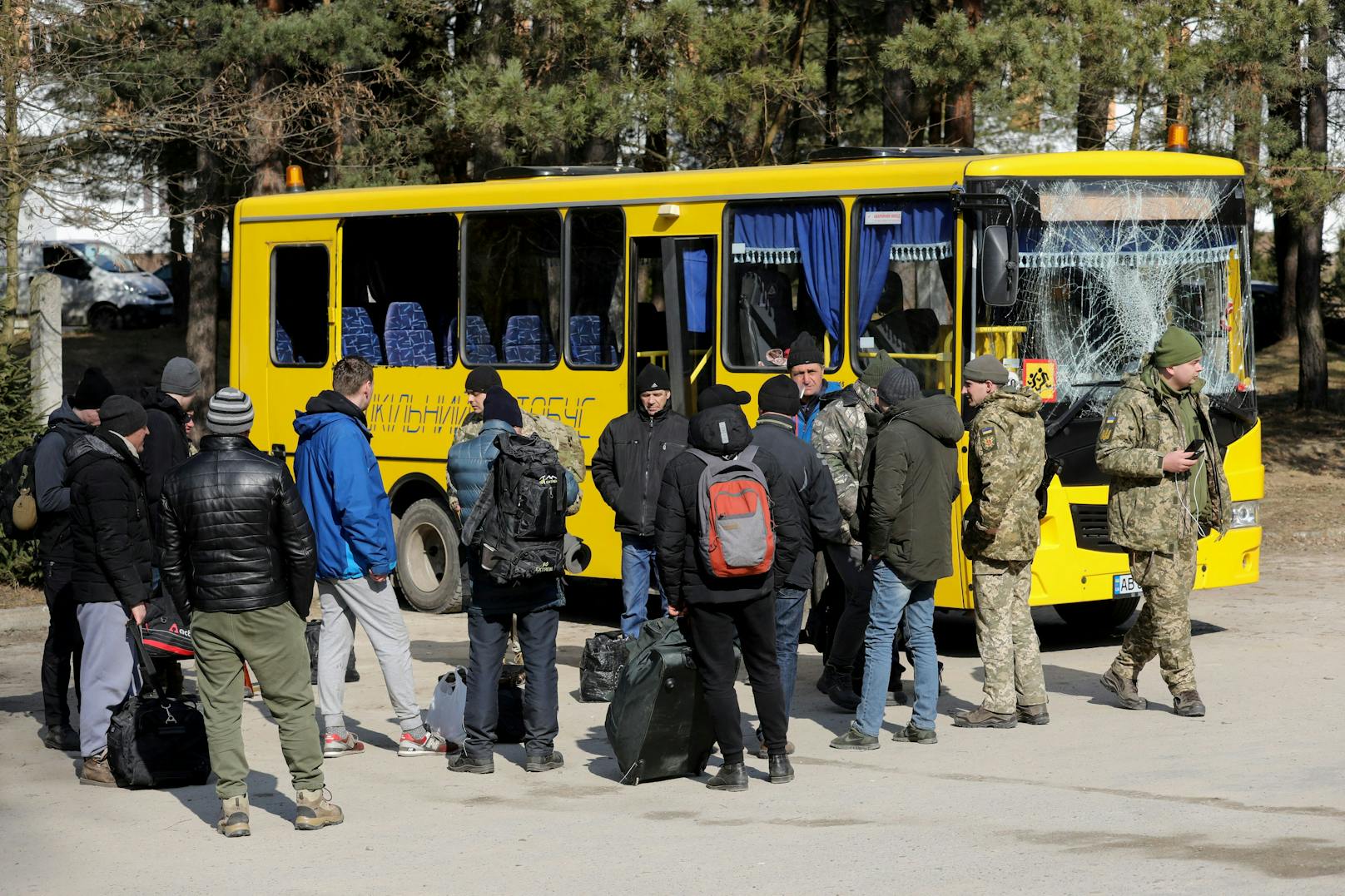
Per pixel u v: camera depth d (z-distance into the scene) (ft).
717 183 39.60
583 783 26.21
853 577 29.96
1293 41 61.82
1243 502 38.52
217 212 83.87
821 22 87.92
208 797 25.75
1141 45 57.98
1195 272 37.60
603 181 41.63
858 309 37.17
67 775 27.37
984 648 29.50
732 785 25.36
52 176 60.34
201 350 89.35
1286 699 31.19
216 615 22.99
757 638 25.40
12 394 46.24
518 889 20.43
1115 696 31.99
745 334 39.17
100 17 59.88
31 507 28.48
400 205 45.75
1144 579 29.81
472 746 26.91
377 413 46.26
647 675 25.90
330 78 68.39
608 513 41.52
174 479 23.07
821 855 21.57
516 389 43.29
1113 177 36.50
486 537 26.07
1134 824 22.70
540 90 60.13
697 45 60.08
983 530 28.78
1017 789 25.03
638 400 34.06
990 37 56.13
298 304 48.34
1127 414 29.66
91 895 20.58
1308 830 22.15
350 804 25.05
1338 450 72.43
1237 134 63.00
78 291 130.21
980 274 34.68
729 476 24.44
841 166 37.45
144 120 59.88
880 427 27.89
